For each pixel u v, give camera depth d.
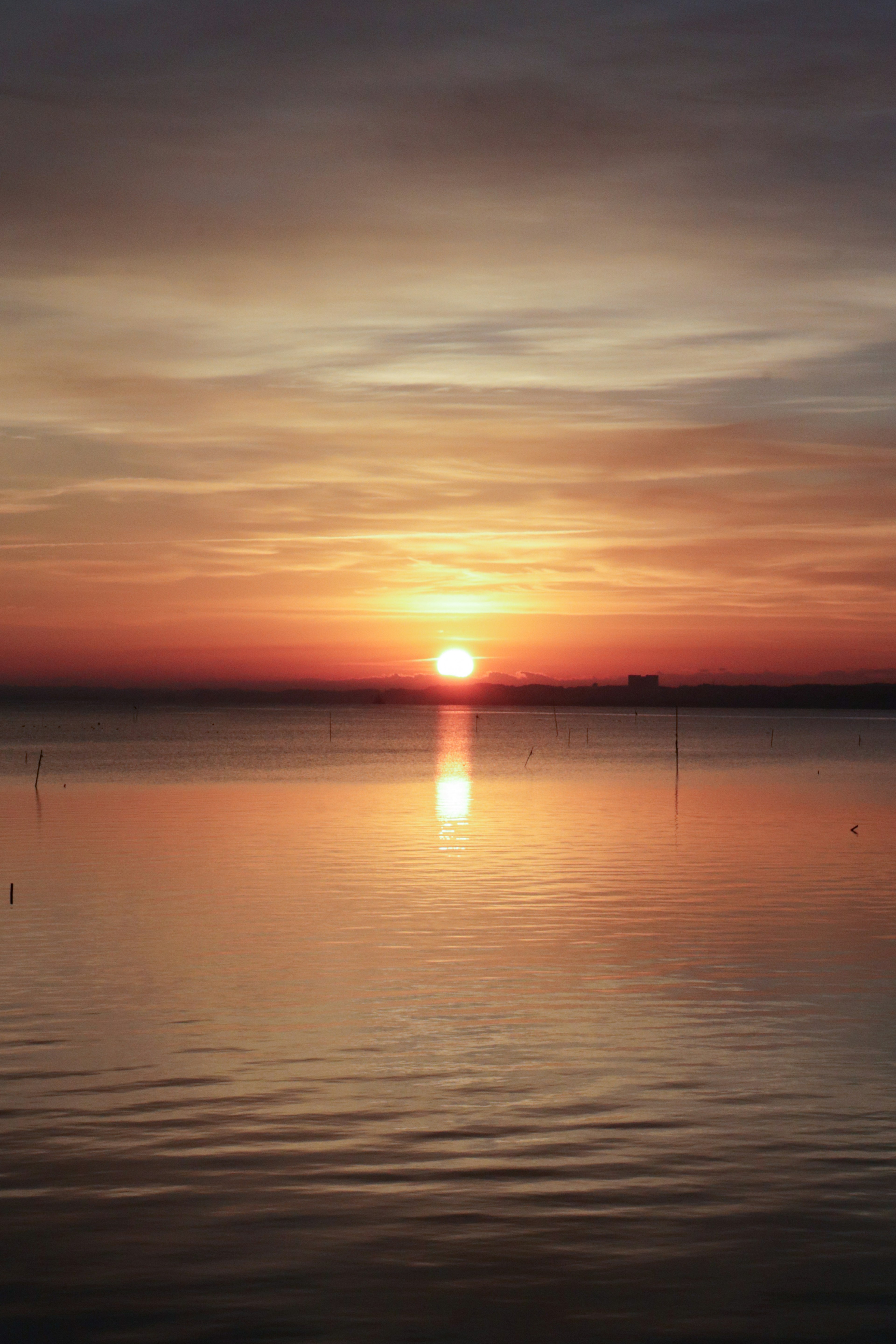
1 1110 15.62
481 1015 20.20
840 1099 16.05
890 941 26.41
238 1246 11.94
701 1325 10.59
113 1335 10.45
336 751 136.12
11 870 37.69
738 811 60.03
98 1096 16.17
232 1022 19.77
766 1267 11.55
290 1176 13.55
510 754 131.12
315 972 23.30
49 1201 12.91
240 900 31.81
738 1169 13.74
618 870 37.59
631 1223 12.43
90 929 27.67
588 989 21.98
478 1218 12.54
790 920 28.84
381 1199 12.98
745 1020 19.95
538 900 31.78
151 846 44.25
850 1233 12.19
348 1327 10.57
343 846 44.28
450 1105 15.83
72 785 79.00
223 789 75.44
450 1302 10.95
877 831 49.84
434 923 28.53
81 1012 20.47
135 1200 12.93
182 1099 16.06
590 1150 14.30
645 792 74.06
